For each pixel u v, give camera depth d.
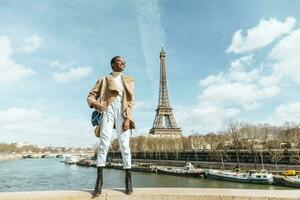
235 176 89.69
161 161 168.00
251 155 122.88
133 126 8.55
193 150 162.25
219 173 95.25
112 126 8.50
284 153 109.88
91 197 7.57
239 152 128.62
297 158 104.25
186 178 103.94
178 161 153.62
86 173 140.38
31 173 142.50
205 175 102.06
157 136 197.00
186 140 193.50
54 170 163.25
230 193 7.51
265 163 115.81
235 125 139.12
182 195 7.39
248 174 87.69
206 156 146.25
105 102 8.55
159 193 7.52
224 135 144.88
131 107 8.61
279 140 136.25
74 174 135.38
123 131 8.39
